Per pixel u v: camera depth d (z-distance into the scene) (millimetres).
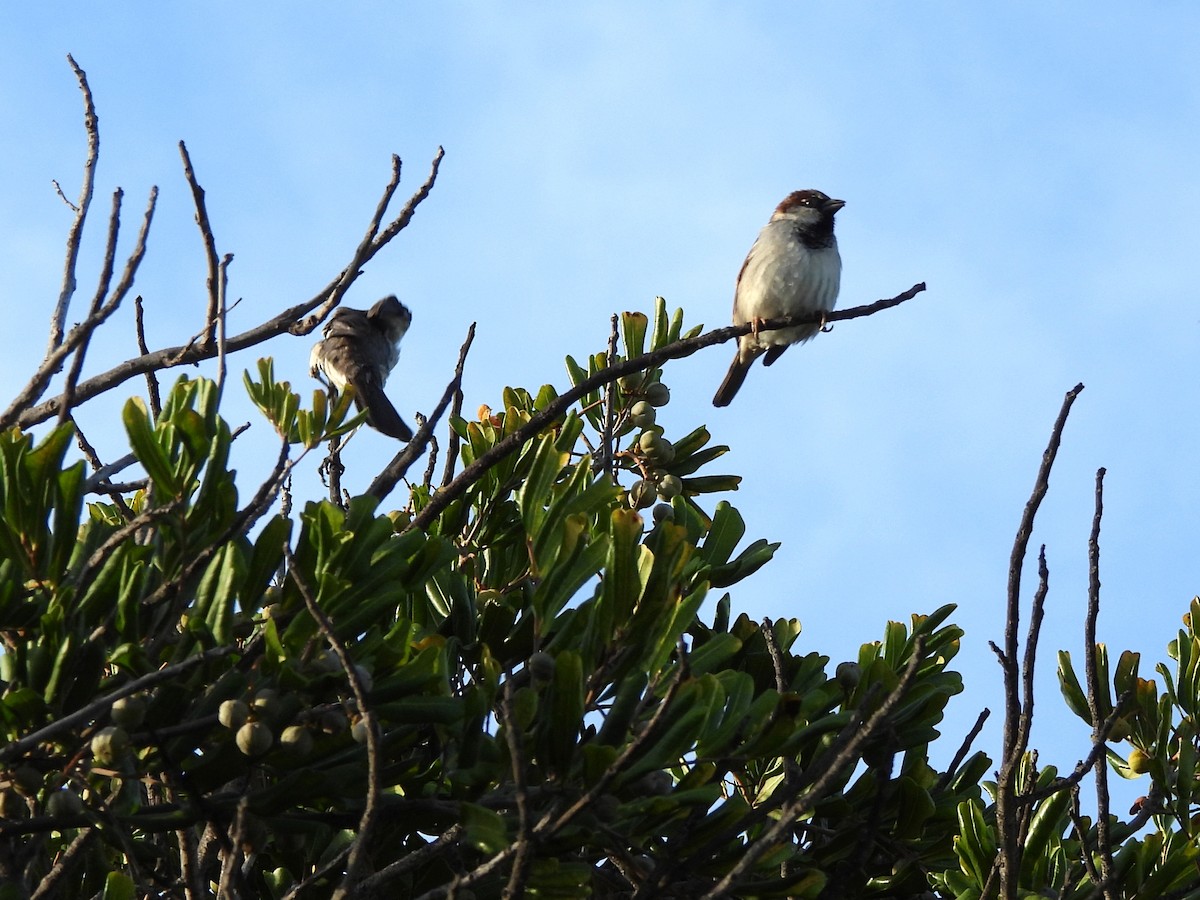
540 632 7668
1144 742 9484
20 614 6832
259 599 7109
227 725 6465
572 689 6633
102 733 6340
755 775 8805
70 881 7918
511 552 9742
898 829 8273
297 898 7469
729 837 7008
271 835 7754
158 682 6301
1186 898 8078
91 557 7230
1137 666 9562
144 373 8820
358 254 8688
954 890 8375
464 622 8648
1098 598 7906
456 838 6902
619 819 6699
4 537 7020
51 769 6707
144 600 7086
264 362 7379
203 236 8289
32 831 6512
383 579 7055
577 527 7805
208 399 7266
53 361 7457
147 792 8016
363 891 6703
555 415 8555
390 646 7000
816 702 7570
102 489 8461
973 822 8258
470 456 10117
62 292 7852
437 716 6820
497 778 6887
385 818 7273
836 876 7305
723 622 9359
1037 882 8203
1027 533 7008
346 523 7172
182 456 7164
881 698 8000
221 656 6645
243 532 7301
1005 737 7082
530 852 5773
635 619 7195
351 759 6844
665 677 7336
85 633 6852
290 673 6582
